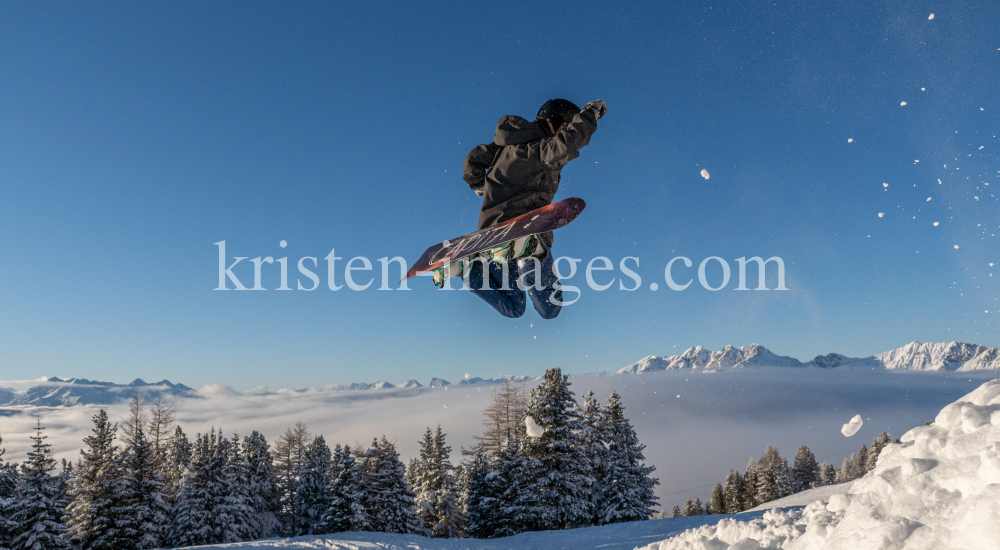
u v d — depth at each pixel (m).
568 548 13.44
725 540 3.54
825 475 89.44
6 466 32.44
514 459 32.22
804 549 2.72
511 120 3.56
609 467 32.78
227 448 34.97
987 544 1.77
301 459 58.53
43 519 28.30
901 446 2.78
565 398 30.52
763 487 64.50
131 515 29.03
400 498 32.59
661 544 4.20
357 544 13.86
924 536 2.04
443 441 39.50
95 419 29.66
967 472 2.16
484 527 32.06
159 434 42.78
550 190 3.65
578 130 3.25
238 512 32.75
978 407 2.49
